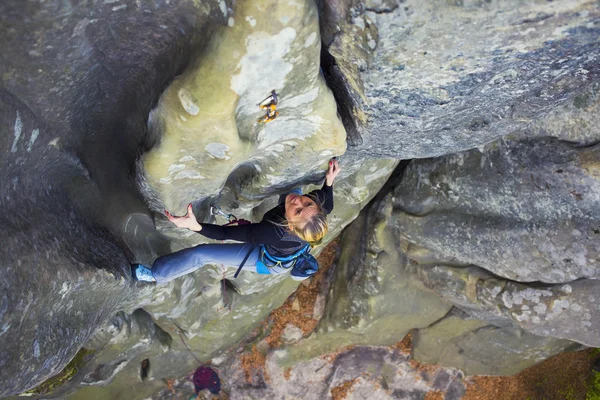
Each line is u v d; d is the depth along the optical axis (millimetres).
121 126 2969
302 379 7723
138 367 6637
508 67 2463
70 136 2654
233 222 3490
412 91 2697
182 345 6645
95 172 3105
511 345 7172
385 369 7859
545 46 2252
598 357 7941
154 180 2658
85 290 2748
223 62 2061
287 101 2508
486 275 5516
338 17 2207
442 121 3123
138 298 4184
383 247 6066
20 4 1744
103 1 1923
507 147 4398
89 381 5719
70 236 2738
